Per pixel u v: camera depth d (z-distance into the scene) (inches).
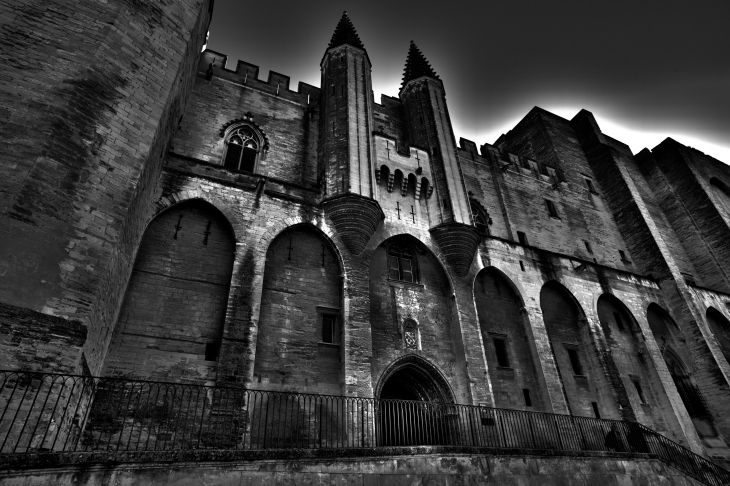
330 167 791.7
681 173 1457.9
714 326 1167.0
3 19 478.9
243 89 882.1
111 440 472.4
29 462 299.9
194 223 654.5
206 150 771.4
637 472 626.2
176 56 604.4
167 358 549.6
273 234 682.8
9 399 330.6
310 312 672.4
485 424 685.3
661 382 949.2
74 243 419.8
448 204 867.4
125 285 547.8
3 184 394.3
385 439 653.9
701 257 1339.8
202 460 370.6
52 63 478.6
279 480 395.5
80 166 449.4
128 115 514.9
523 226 1074.7
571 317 959.0
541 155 1414.9
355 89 892.0
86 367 422.3
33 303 374.6
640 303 1061.8
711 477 802.2
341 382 631.2
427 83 1055.0
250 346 576.4
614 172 1332.4
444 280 828.6
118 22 546.3
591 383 891.4
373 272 773.3
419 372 740.0
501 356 830.5
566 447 745.0
